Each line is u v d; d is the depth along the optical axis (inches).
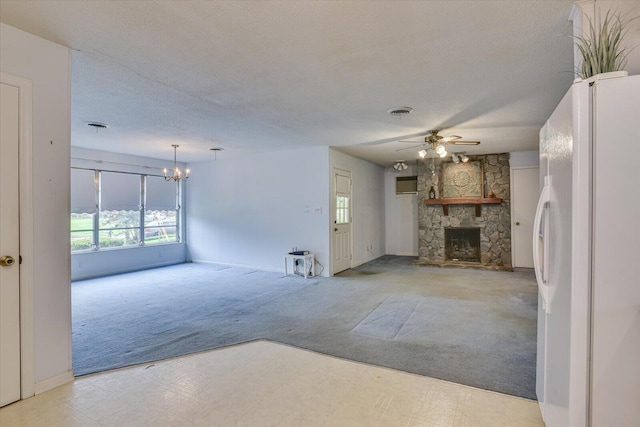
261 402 83.7
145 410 80.5
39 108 88.0
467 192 281.0
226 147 244.7
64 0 72.6
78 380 94.5
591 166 48.8
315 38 89.5
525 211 263.7
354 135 203.0
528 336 125.3
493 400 84.0
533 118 164.1
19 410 80.0
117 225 267.1
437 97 135.5
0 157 81.0
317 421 76.0
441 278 229.6
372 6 75.1
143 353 112.9
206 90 127.4
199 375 97.4
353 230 278.4
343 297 183.8
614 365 48.4
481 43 92.1
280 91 128.6
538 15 78.5
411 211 337.1
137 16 79.0
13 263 83.0
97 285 218.8
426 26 83.5
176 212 315.0
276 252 267.9
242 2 73.6
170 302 177.0
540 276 68.4
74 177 239.9
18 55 84.1
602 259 48.4
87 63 104.2
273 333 130.8
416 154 270.5
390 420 76.4
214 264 301.1
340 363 104.6
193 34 87.4
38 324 87.4
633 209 47.3
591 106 48.8
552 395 63.2
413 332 130.4
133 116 162.2
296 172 255.9
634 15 69.2
